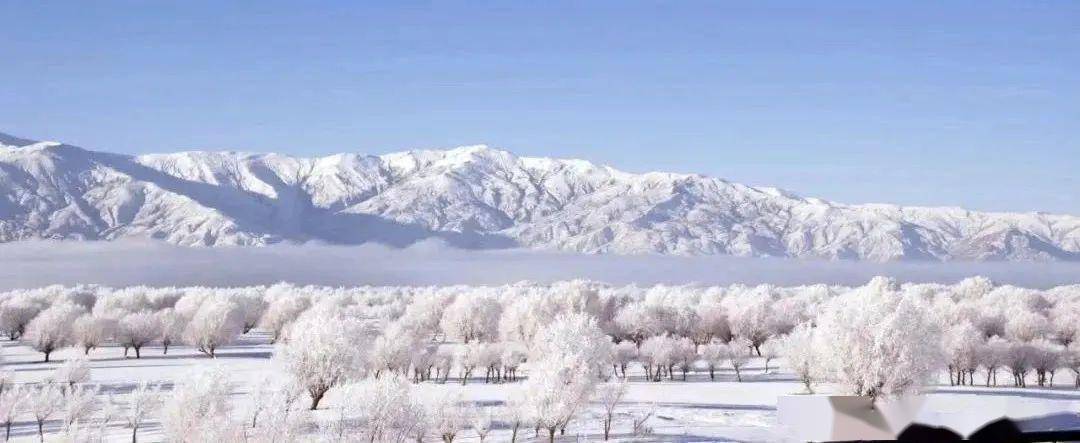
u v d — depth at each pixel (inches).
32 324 5452.8
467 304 6087.6
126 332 5556.1
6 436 2815.0
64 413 3134.8
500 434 2797.7
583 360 2783.0
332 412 2522.1
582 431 2869.1
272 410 2187.5
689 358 4569.4
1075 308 6087.6
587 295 5974.4
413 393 2741.1
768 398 3678.6
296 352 3058.6
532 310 5590.6
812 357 3208.7
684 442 2620.6
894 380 2647.6
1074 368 4192.9
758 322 5856.3
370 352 3750.0
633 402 3553.2
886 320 2716.5
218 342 5669.3
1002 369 4896.7
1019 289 7864.2
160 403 2674.7
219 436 2098.9
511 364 4439.0
